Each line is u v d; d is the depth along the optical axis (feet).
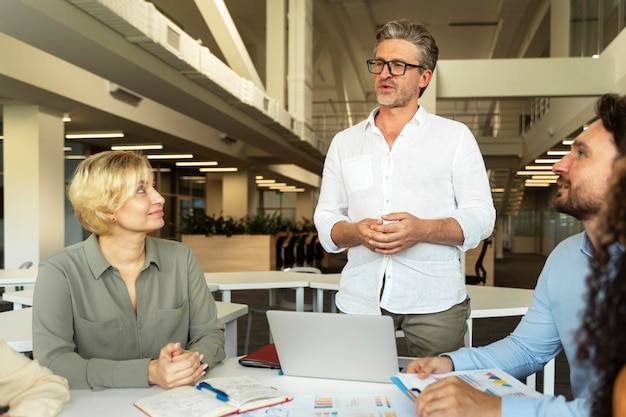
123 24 13.91
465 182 5.89
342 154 6.46
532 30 46.19
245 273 14.49
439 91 22.00
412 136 6.01
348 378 4.84
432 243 5.80
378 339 4.55
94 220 5.22
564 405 3.25
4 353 4.13
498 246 64.18
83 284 5.29
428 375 4.39
